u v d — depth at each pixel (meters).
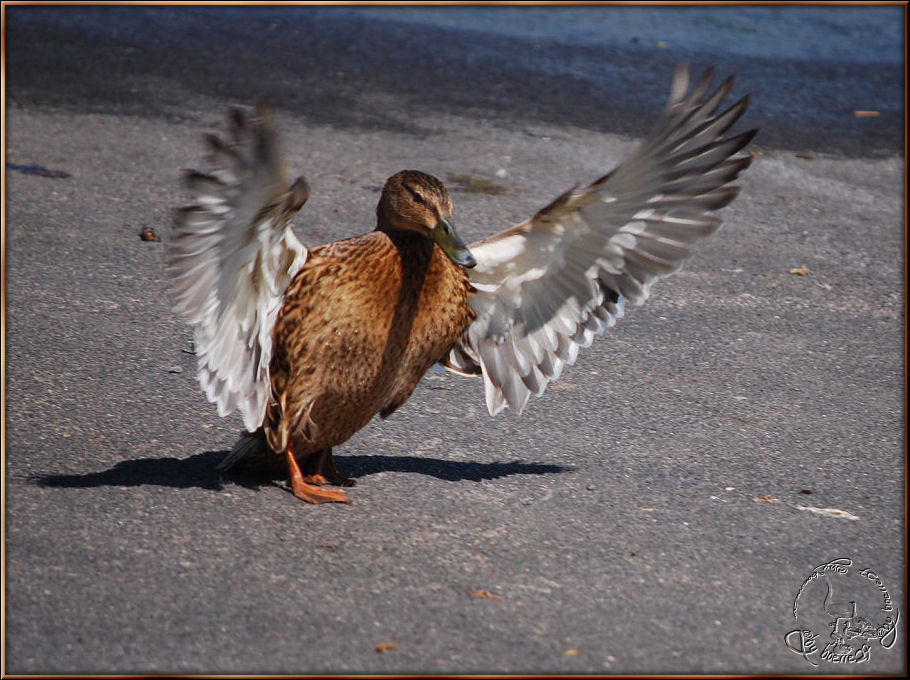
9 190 16.14
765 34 27.17
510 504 8.91
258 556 7.81
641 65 24.25
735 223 16.78
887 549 8.51
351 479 9.22
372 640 6.89
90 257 14.22
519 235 8.97
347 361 8.42
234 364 8.33
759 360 12.51
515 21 27.50
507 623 7.16
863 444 10.52
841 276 15.17
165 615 7.02
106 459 9.27
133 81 21.45
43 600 7.09
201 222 7.43
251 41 24.48
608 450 10.14
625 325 13.25
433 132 19.80
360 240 8.40
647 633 7.16
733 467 9.90
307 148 18.58
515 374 9.72
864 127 21.27
